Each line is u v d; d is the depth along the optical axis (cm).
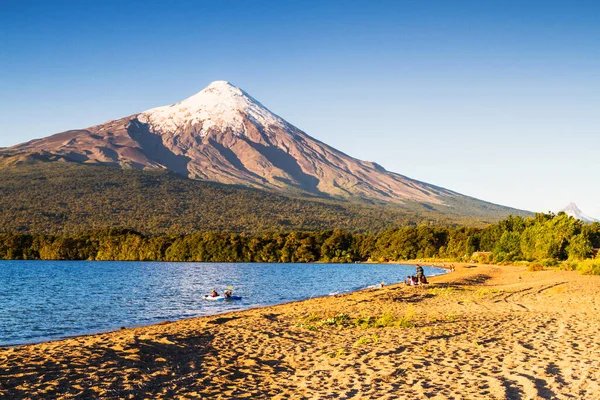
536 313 2347
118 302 4319
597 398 970
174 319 3188
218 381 1236
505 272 6944
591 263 5772
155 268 11269
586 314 2234
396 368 1279
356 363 1367
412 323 2094
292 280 7425
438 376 1180
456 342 1625
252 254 15075
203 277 8131
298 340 1817
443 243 15012
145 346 1670
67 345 1733
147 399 1078
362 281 7175
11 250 15138
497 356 1380
